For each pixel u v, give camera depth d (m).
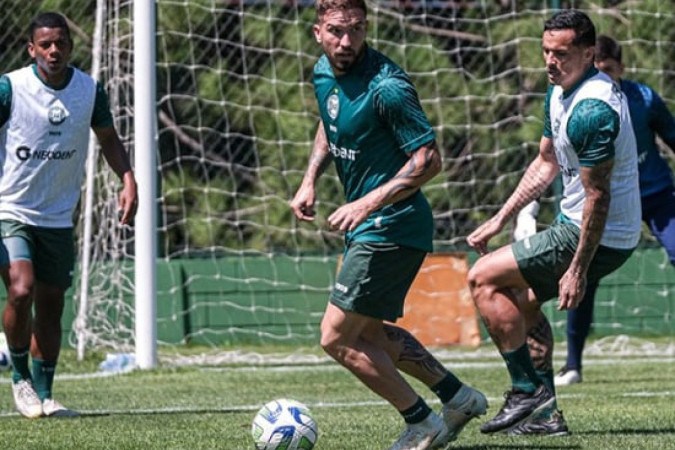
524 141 58.69
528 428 23.55
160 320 49.19
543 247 22.66
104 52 43.25
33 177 26.48
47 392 27.52
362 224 19.94
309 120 58.09
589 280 23.06
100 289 44.31
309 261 50.69
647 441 22.62
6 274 26.34
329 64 19.92
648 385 34.50
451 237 56.97
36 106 26.36
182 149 57.34
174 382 36.25
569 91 21.78
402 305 20.38
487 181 56.50
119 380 36.97
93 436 23.75
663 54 58.53
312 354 46.75
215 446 22.36
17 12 51.72
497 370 39.41
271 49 52.97
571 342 35.28
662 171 32.03
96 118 27.11
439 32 57.31
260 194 58.00
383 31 58.81
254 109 57.69
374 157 19.73
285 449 20.47
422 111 19.27
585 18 21.58
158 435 23.84
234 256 54.53
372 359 20.28
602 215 21.30
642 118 31.45
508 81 59.28
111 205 43.47
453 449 21.92
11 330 26.67
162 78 55.66
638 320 51.59
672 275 51.91
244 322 49.97
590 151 21.14
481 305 23.28
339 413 27.89
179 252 51.53
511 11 59.50
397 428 24.84
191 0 55.00
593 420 25.97
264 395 32.56
